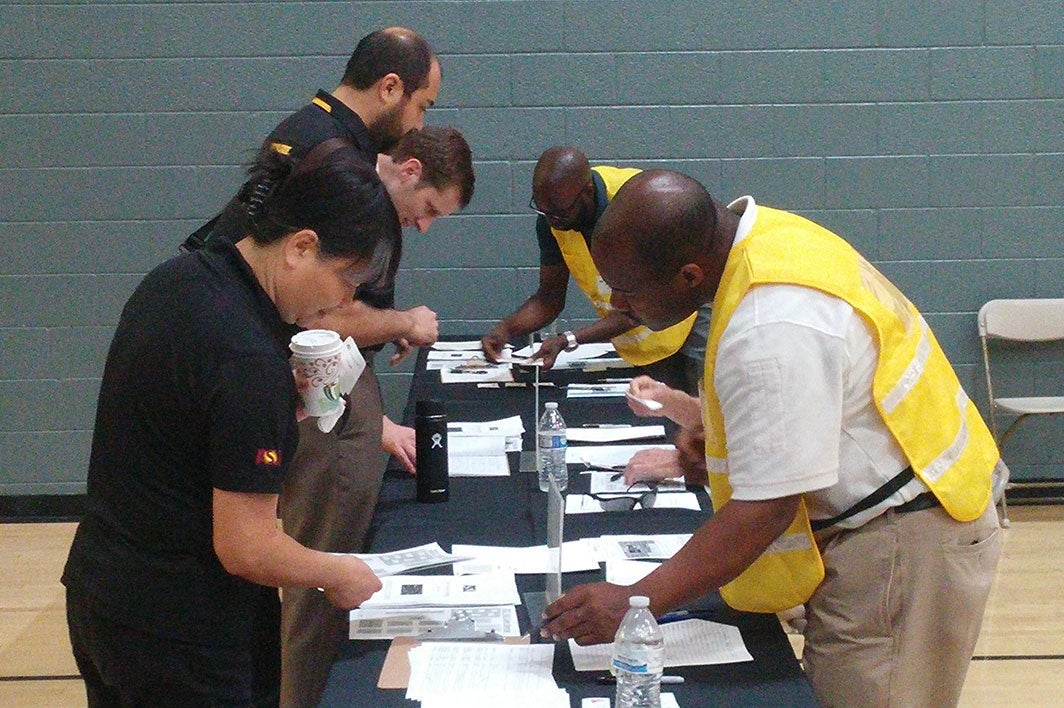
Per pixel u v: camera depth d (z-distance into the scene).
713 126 4.43
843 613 1.64
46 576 3.96
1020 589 3.69
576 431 2.89
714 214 1.54
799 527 1.61
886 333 1.58
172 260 1.50
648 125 4.43
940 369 1.70
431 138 2.63
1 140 4.39
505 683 1.52
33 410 4.56
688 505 2.31
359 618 1.75
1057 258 4.49
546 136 4.44
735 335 1.50
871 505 1.61
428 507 2.34
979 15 4.34
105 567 1.48
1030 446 4.57
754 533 1.49
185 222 4.46
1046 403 4.27
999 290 4.52
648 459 2.46
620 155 4.45
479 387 3.45
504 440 2.84
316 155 1.46
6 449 4.58
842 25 4.36
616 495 2.36
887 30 4.36
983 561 1.66
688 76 4.40
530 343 4.04
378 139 2.69
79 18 4.32
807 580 1.62
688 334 3.46
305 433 2.37
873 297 1.59
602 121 4.43
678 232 1.48
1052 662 3.17
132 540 1.47
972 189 4.45
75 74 4.36
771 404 1.46
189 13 4.34
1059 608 3.54
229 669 1.51
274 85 4.39
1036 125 4.41
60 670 3.22
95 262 4.48
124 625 1.47
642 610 1.45
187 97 4.39
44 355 4.53
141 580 1.46
